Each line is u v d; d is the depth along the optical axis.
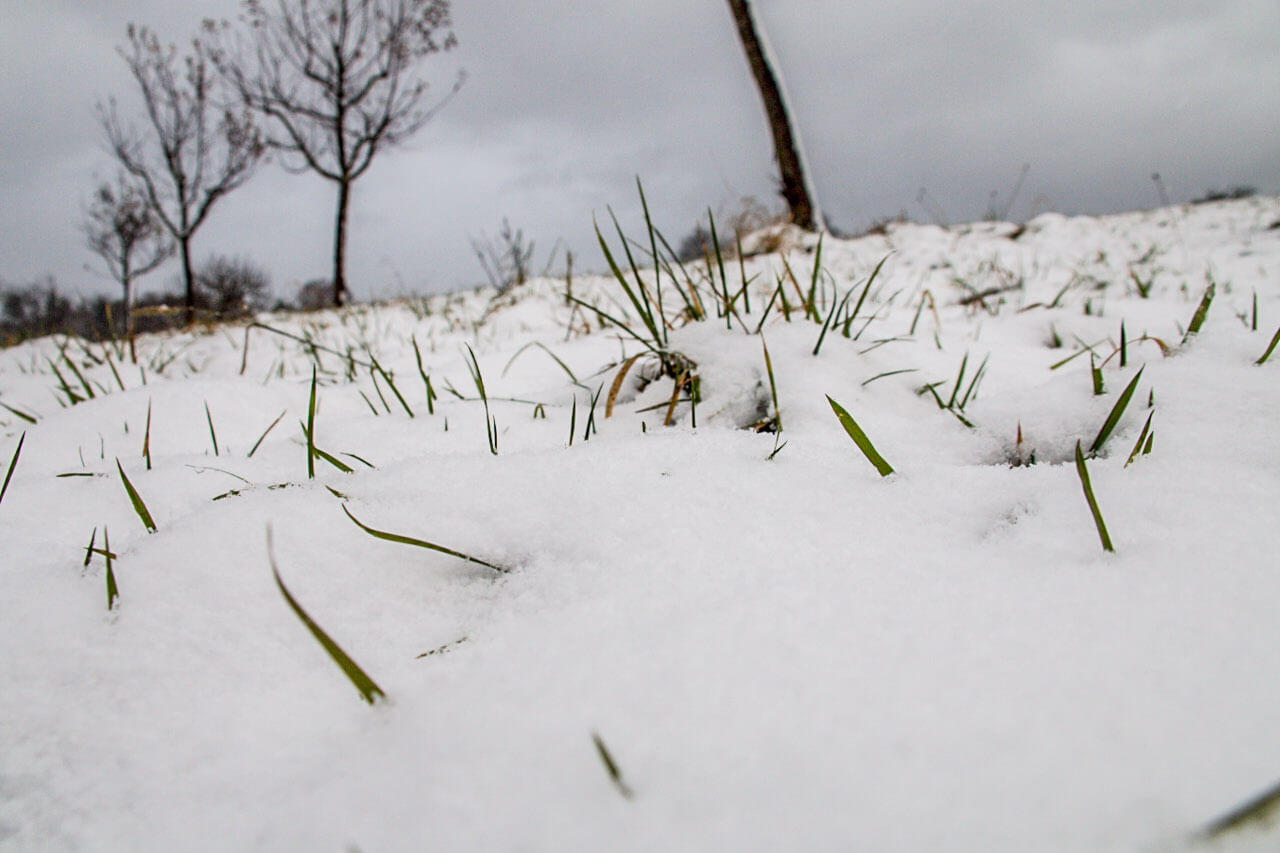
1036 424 0.66
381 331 2.77
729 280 2.53
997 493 0.51
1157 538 0.41
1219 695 0.28
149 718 0.38
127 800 0.33
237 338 2.61
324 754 0.34
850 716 0.29
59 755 0.36
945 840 0.23
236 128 8.34
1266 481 0.45
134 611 0.46
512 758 0.30
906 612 0.36
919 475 0.55
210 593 0.47
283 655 0.42
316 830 0.29
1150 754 0.25
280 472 0.76
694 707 0.30
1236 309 1.45
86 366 1.83
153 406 1.05
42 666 0.42
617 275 0.94
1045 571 0.40
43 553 0.58
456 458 0.63
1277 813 0.22
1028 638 0.33
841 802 0.25
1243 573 0.36
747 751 0.28
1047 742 0.26
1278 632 0.31
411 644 0.43
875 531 0.47
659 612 0.39
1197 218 3.88
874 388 0.85
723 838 0.24
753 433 0.68
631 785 0.27
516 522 0.53
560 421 0.90
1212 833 0.22
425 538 0.52
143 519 0.58
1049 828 0.23
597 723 0.30
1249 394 0.58
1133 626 0.33
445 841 0.27
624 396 0.97
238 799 0.32
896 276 2.79
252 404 1.10
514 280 3.61
